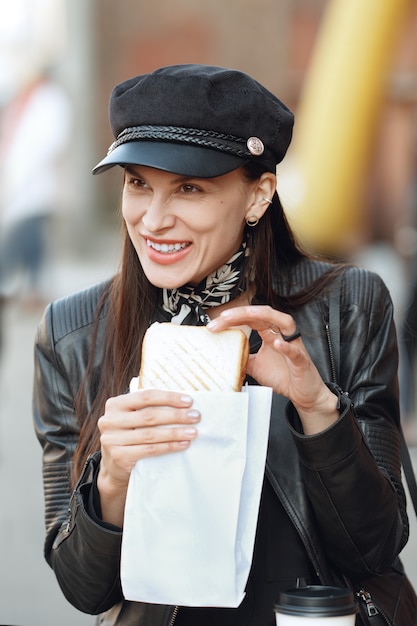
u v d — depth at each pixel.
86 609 2.64
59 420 2.88
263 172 2.66
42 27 15.35
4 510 6.32
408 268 7.94
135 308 2.80
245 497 2.39
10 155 12.95
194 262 2.59
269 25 23.41
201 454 2.34
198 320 2.73
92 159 21.03
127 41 24.30
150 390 2.35
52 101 12.85
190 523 2.35
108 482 2.44
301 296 2.87
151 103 2.53
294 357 2.40
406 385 7.04
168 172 2.50
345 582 2.69
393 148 16.75
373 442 2.80
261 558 2.65
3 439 7.89
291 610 2.26
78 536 2.51
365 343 2.86
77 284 15.76
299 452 2.51
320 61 9.49
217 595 2.36
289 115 2.67
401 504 2.75
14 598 5.11
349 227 9.41
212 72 2.58
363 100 9.27
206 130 2.54
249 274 2.79
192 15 23.83
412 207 8.16
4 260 13.21
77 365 2.87
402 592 2.82
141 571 2.37
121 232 2.89
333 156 9.32
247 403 2.35
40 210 13.12
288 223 2.90
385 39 9.22
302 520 2.64
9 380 9.85
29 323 12.84
